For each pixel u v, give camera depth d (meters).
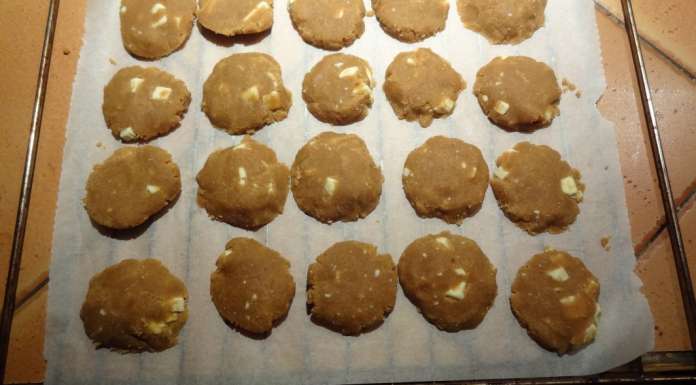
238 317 0.32
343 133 0.35
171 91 0.36
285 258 0.33
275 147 0.35
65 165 0.34
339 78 0.36
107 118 0.35
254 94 0.35
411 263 0.33
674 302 0.33
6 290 0.31
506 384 0.31
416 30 0.37
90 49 0.37
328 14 0.37
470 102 0.36
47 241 0.34
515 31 0.37
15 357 0.32
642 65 0.36
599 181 0.34
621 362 0.31
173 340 0.32
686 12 0.38
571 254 0.33
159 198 0.34
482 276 0.33
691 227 0.34
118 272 0.33
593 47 0.37
